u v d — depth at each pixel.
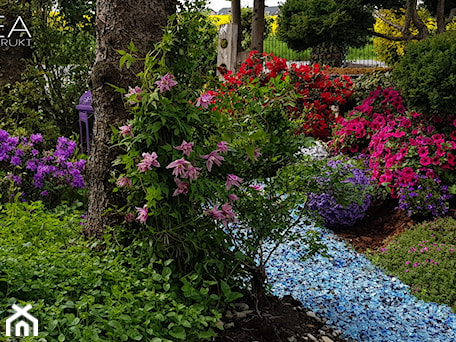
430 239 4.88
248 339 2.83
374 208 5.81
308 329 3.23
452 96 5.31
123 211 3.44
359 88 7.55
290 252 4.89
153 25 3.47
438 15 9.92
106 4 3.43
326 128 7.47
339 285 4.34
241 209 3.20
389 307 4.02
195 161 2.86
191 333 2.52
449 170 5.64
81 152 6.52
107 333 2.34
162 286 2.86
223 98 3.24
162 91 2.73
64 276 2.79
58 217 4.53
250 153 2.92
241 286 3.25
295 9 10.38
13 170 5.30
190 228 3.03
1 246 3.08
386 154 5.94
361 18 10.02
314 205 5.41
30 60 7.28
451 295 4.14
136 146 2.86
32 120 6.62
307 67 7.76
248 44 14.62
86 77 8.04
